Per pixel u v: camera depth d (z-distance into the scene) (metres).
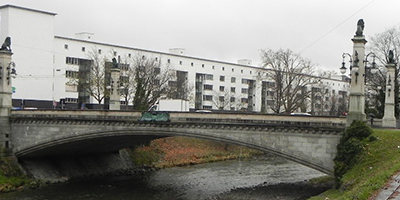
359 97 41.56
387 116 54.72
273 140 45.56
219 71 129.62
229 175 65.69
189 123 49.28
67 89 99.88
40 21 94.19
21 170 60.09
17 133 62.41
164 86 98.19
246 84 136.00
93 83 89.12
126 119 53.16
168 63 109.69
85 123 56.62
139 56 99.81
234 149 96.75
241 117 47.19
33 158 63.81
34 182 57.56
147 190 55.03
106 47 105.00
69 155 67.50
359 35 41.78
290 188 53.22
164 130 51.19
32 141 61.00
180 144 89.00
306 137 44.06
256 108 135.62
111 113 54.62
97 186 57.56
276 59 87.50
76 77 93.62
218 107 123.06
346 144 40.62
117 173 67.19
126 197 51.09
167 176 65.19
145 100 85.06
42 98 94.81
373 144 39.34
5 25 90.31
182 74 120.62
